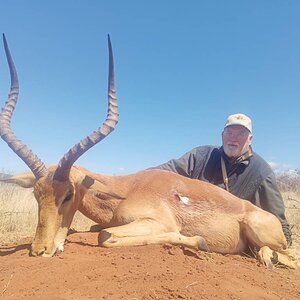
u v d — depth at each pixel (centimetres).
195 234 130
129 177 137
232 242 133
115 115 122
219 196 135
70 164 114
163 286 87
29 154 116
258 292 95
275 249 133
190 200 131
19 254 110
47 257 105
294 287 106
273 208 151
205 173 158
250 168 153
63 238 117
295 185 358
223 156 156
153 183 132
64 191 115
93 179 126
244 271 109
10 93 125
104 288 85
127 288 86
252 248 135
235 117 152
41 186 114
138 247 112
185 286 88
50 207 113
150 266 97
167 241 118
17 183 128
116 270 94
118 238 115
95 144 118
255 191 152
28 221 195
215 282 94
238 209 135
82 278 90
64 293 83
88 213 131
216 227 130
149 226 121
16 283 87
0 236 169
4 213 196
